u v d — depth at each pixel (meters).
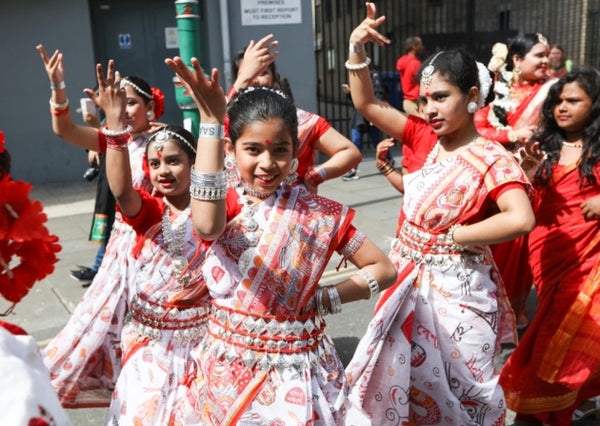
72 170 10.01
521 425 3.23
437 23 16.53
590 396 3.20
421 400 2.69
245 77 2.78
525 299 3.81
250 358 1.94
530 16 16.05
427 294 2.60
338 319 4.61
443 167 2.58
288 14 10.17
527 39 4.42
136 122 3.43
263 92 1.92
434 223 2.58
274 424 1.92
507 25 16.45
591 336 2.96
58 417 1.09
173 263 2.46
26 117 9.66
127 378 2.47
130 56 10.27
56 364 2.80
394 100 12.95
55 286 5.36
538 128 3.31
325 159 10.59
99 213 5.07
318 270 1.99
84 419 3.41
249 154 1.88
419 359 2.64
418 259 2.62
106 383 2.89
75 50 9.70
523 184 2.46
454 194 2.52
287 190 2.01
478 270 2.61
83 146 3.12
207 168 1.80
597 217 2.99
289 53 10.33
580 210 3.06
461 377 2.63
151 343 2.50
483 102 2.57
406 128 2.85
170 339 2.49
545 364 3.02
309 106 10.63
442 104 2.54
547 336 3.06
